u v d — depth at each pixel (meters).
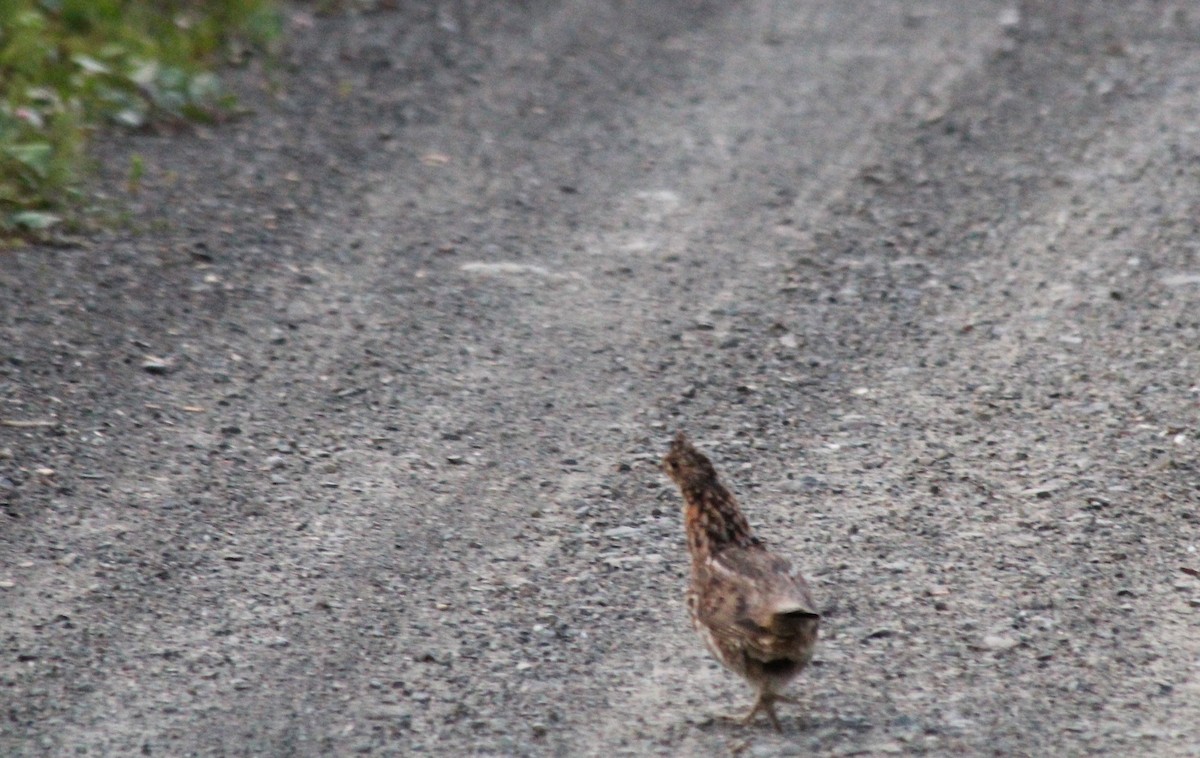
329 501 14.34
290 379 16.70
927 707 11.09
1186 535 13.67
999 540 13.65
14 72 23.25
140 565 13.11
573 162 22.91
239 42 26.34
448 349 17.52
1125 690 11.31
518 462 15.18
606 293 19.00
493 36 27.66
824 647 11.96
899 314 18.48
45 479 14.41
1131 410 16.09
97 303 18.02
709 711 11.09
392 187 21.89
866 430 15.82
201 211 20.69
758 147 23.44
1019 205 21.44
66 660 11.72
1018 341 17.77
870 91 25.45
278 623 12.31
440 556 13.42
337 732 10.88
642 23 28.55
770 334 17.98
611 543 13.69
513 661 11.81
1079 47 27.12
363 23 27.89
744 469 15.03
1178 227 20.62
